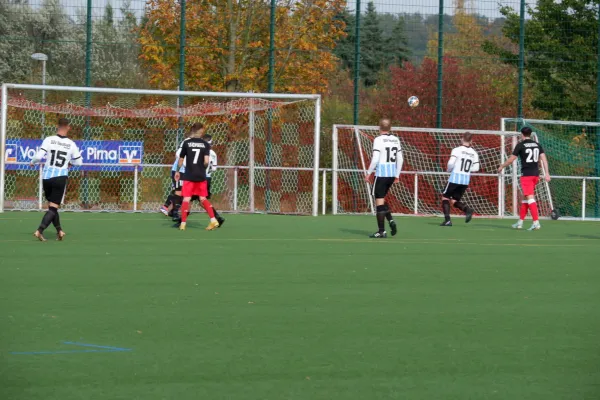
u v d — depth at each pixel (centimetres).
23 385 1493
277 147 6425
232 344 1819
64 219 5131
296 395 1455
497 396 1470
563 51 7050
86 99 6425
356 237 4281
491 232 4834
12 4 10356
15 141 5894
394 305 2316
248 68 7081
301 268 3028
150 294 2430
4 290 2473
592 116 7012
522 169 5162
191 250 3538
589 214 6788
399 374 1598
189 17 6988
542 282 2795
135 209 6150
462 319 2134
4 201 5906
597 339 1916
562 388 1520
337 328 1998
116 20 6800
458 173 5231
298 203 6378
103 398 1425
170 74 7088
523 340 1900
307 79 7206
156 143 6309
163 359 1681
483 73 8138
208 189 4969
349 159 6581
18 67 10544
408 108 7700
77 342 1819
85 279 2698
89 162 6056
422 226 5206
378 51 11994
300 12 7275
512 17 7081
